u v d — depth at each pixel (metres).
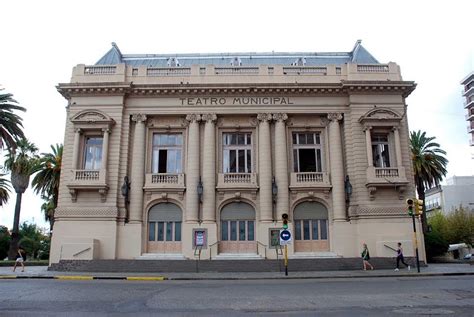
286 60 35.88
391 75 31.12
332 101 31.08
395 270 24.94
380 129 30.38
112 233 28.50
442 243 41.91
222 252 29.48
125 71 31.23
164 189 29.73
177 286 17.05
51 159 42.59
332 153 30.31
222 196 29.91
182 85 30.61
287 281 19.44
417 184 45.91
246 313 10.34
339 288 15.59
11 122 32.31
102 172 29.00
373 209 28.86
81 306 11.56
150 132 31.28
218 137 31.17
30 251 74.12
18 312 10.52
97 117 29.98
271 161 30.39
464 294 13.38
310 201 30.17
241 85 30.62
